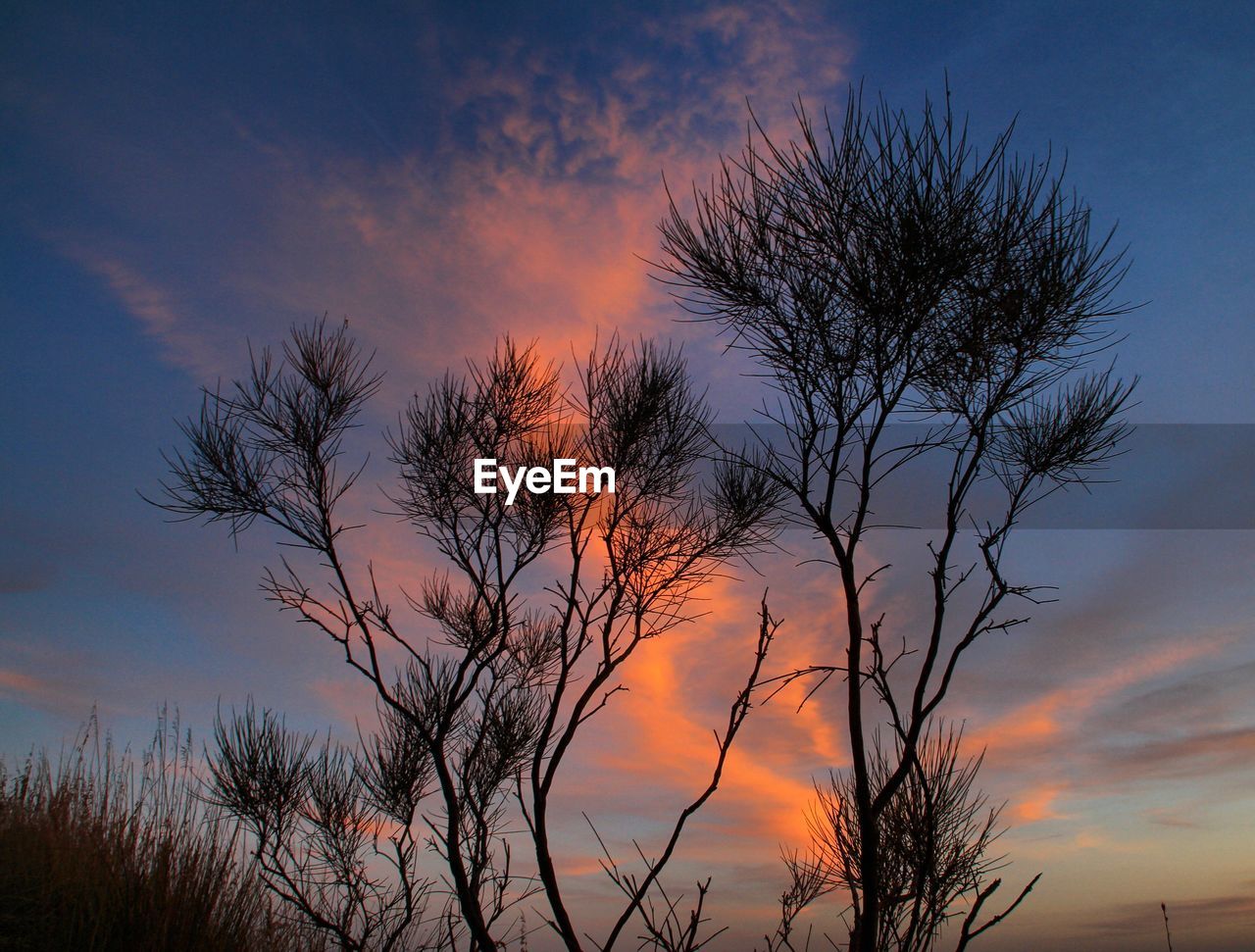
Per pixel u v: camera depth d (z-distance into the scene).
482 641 3.60
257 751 3.91
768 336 2.59
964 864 2.42
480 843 3.59
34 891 3.33
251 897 3.80
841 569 2.42
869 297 2.37
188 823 3.95
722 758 2.90
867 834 2.20
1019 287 2.40
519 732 3.82
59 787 4.02
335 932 3.58
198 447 3.66
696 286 2.62
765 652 3.00
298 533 3.67
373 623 3.69
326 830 3.87
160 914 3.37
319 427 3.75
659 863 2.74
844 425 2.52
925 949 2.26
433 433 3.73
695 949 2.42
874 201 2.31
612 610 3.40
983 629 2.41
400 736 4.02
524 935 3.40
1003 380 2.54
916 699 2.36
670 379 3.57
